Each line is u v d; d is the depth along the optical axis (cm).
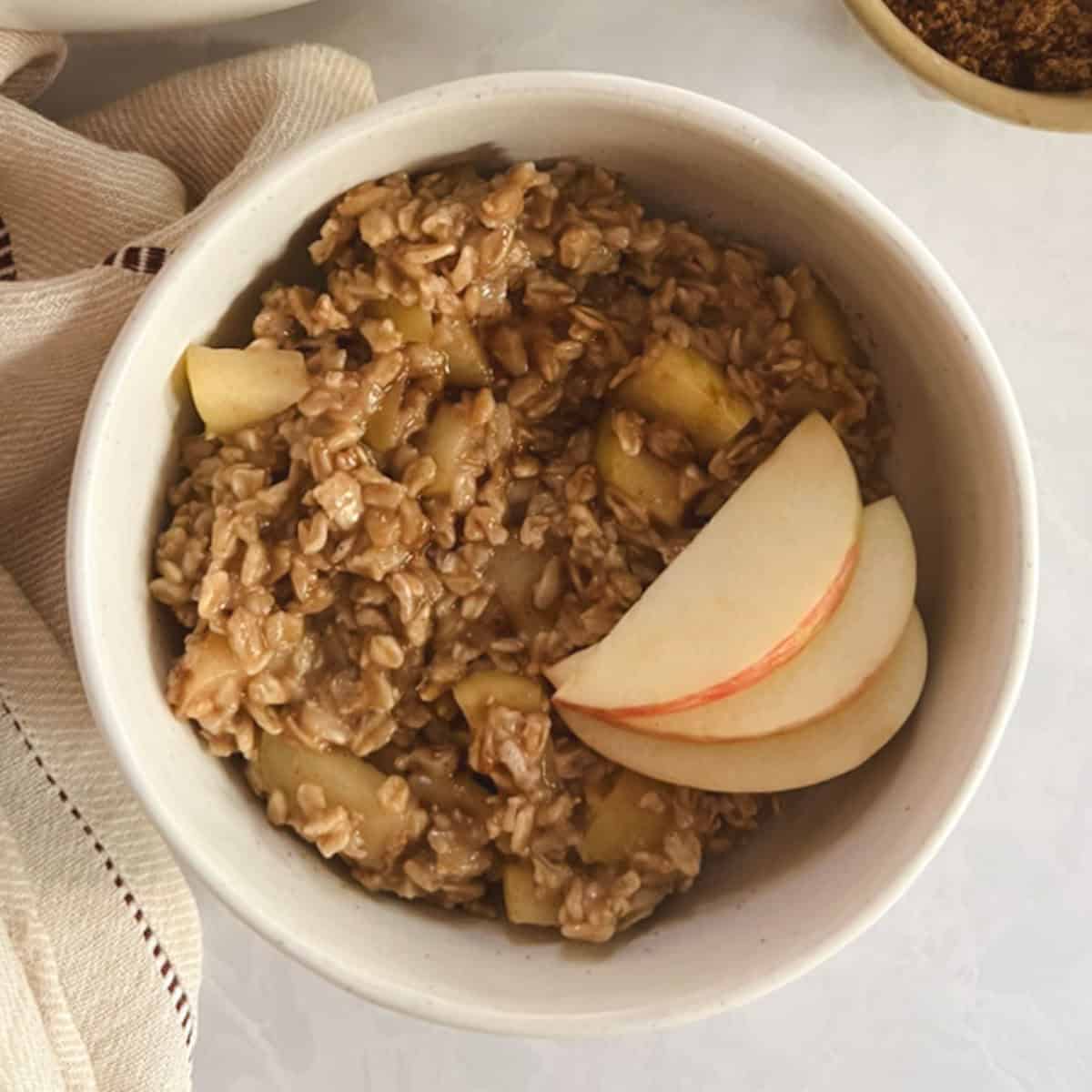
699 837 35
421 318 34
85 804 38
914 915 41
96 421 32
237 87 37
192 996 39
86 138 38
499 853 35
